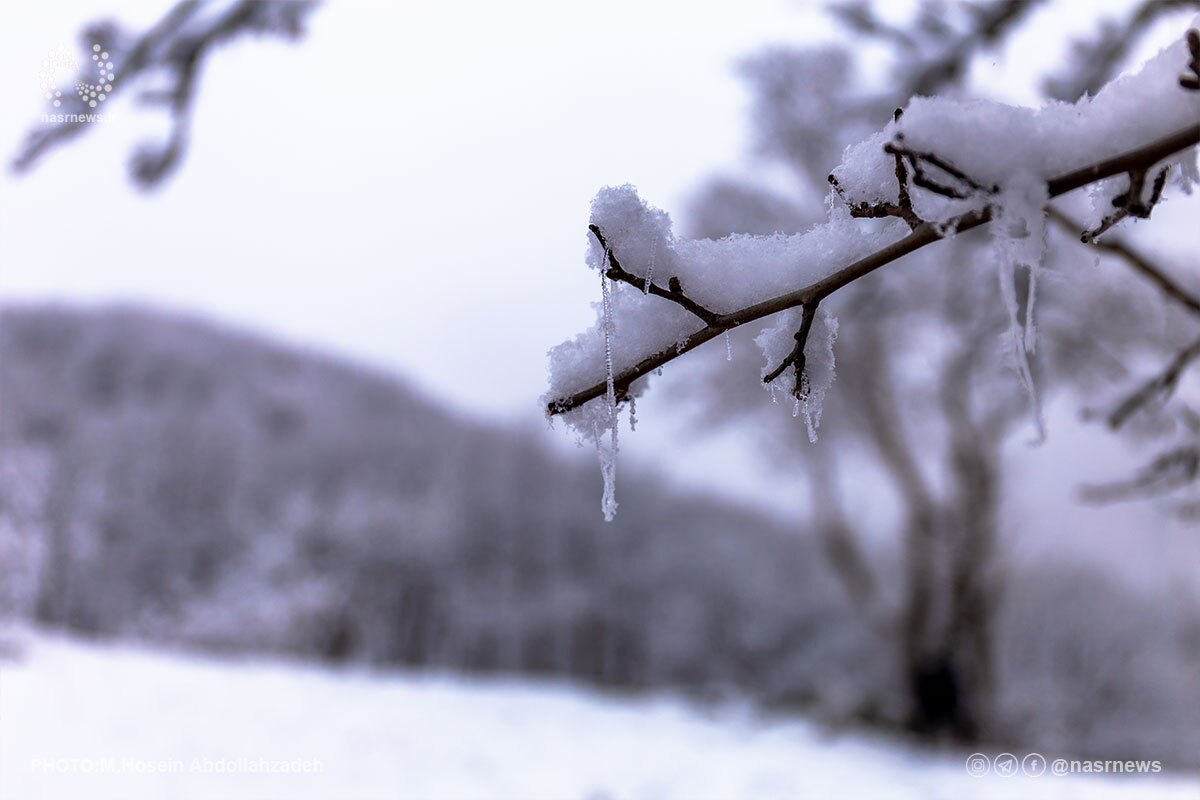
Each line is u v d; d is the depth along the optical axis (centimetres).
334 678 1363
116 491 2011
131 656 1161
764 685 1967
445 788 750
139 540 2048
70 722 709
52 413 2117
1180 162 88
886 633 1358
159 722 779
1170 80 80
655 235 98
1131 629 1546
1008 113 81
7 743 616
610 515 100
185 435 2633
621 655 2506
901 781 944
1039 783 937
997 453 1198
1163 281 155
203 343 4088
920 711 1277
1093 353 580
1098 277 575
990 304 377
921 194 92
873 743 1182
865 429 1280
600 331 103
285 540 2256
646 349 101
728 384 1274
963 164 80
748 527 2503
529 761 901
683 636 2223
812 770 984
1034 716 1450
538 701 1362
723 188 1230
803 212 1195
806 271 98
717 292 98
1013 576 1549
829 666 1881
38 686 804
